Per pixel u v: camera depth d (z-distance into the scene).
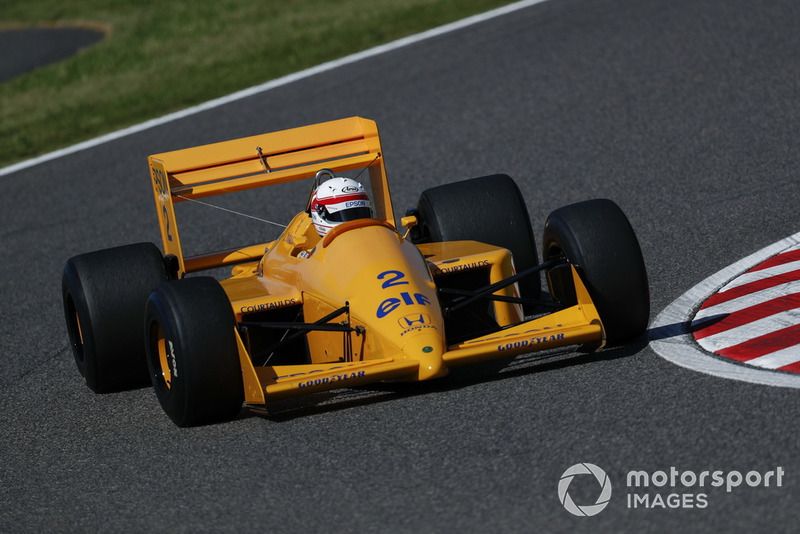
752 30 56.34
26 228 46.69
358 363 21.22
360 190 25.80
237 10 83.50
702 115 45.62
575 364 22.91
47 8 105.75
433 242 27.95
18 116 67.38
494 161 44.94
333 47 68.88
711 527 15.60
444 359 20.84
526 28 64.56
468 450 19.23
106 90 69.19
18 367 30.12
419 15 72.62
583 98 50.91
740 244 30.64
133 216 46.06
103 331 25.38
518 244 27.91
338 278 23.52
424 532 16.69
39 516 19.72
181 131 57.31
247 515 18.25
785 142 40.50
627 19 62.41
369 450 19.98
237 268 29.81
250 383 21.11
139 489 20.16
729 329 23.75
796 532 15.12
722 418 18.84
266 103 59.53
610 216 23.78
